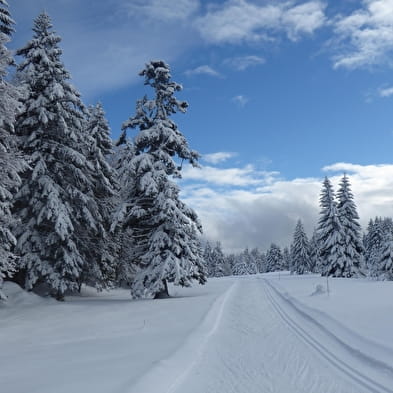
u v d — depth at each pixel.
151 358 7.41
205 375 6.82
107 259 27.98
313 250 77.50
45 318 15.44
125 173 23.11
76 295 28.23
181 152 24.42
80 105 23.16
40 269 19.86
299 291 22.77
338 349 8.49
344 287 23.34
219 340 10.04
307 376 6.70
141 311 16.14
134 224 24.48
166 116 24.59
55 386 5.59
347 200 47.88
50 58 22.22
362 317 11.30
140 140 23.05
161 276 21.53
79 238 23.22
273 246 116.69
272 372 7.00
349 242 46.25
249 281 43.62
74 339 10.58
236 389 6.05
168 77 24.72
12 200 20.31
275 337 10.34
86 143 23.75
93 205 23.31
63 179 22.08
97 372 6.39
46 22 22.34
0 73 15.20
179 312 14.98
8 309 18.02
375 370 6.78
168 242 22.30
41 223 20.91
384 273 40.56
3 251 16.27
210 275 106.69
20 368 7.07
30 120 20.86
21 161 15.97
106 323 13.35
